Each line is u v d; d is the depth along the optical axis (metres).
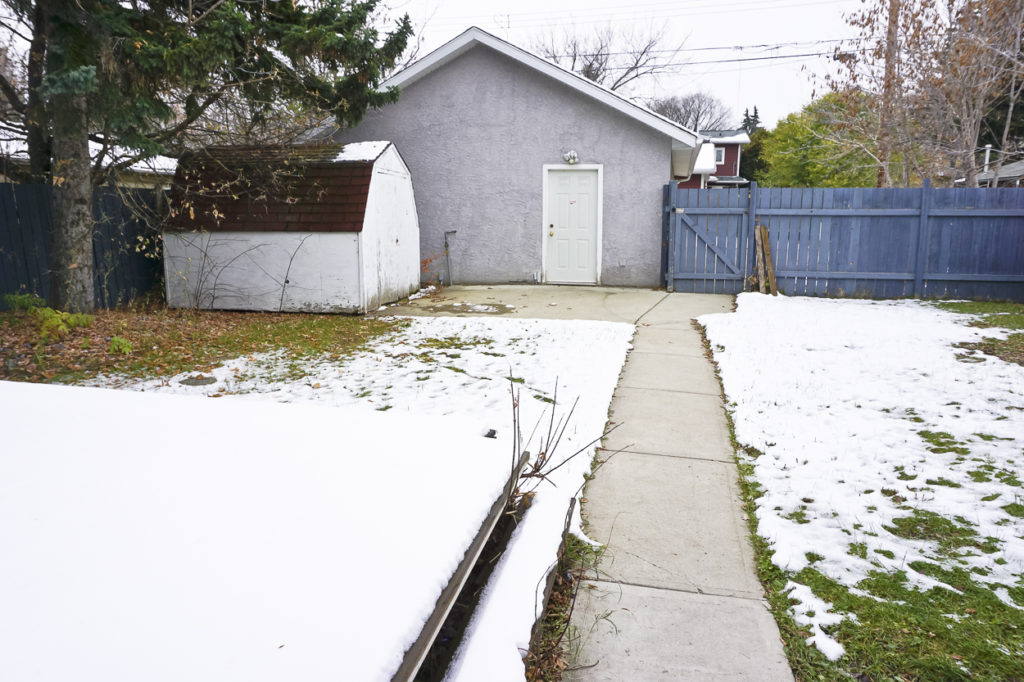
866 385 5.75
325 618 1.40
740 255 11.34
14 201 8.98
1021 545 3.11
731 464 4.21
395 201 10.84
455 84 12.41
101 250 9.65
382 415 2.90
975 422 4.79
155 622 1.29
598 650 2.42
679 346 7.54
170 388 5.76
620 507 3.61
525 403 5.24
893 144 14.40
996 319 8.77
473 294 11.63
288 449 2.35
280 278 9.91
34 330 7.73
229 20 7.93
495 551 2.71
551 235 12.55
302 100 10.06
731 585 2.87
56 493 1.80
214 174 10.15
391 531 1.84
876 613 2.62
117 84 7.47
